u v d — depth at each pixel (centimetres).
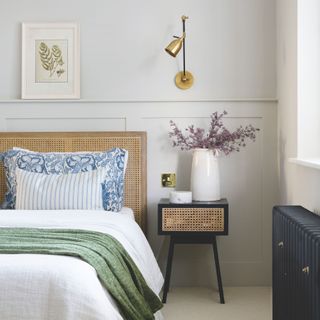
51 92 383
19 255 195
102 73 383
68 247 205
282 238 250
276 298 270
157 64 381
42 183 328
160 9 379
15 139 377
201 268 381
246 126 377
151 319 227
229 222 383
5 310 177
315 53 305
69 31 381
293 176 323
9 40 384
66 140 376
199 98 379
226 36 379
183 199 347
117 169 347
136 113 381
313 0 305
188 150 380
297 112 307
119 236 261
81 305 177
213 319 306
